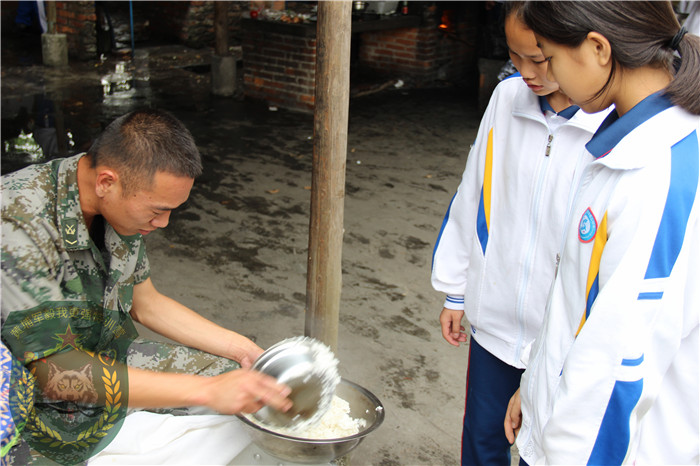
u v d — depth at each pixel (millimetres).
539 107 1893
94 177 1712
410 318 3775
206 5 10625
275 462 1909
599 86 1368
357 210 5188
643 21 1289
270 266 4273
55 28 9297
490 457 2258
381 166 6215
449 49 9477
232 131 7059
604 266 1371
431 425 2906
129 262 1977
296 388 1771
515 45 1663
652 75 1352
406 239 4758
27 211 1662
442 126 7586
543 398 1551
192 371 2131
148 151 1641
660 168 1298
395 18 8633
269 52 8023
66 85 8469
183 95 8352
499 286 2051
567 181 1850
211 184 5574
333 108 2428
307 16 8102
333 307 2684
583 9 1289
